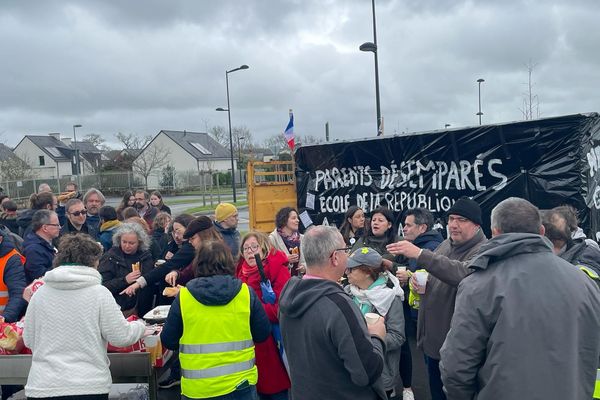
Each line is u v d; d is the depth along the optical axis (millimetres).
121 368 3709
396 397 4770
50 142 70312
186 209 29391
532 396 2189
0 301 4574
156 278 5082
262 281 4008
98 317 3102
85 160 67875
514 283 2301
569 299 2258
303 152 8664
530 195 5906
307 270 2678
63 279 3043
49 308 3061
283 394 3961
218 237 5125
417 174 7004
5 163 39938
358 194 7816
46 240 5199
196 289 3043
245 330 3121
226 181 54219
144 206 9445
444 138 6656
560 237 3492
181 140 69188
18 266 4637
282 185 9109
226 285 3080
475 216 3551
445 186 6691
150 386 3791
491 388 2275
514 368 2221
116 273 5223
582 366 2277
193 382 3035
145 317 4344
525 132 5938
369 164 7648
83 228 7438
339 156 8047
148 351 3748
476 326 2328
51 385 2977
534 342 2221
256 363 3916
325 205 8336
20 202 34594
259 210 9086
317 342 2439
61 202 9102
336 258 2613
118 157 55781
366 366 2342
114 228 6508
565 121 5641
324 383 2449
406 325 4922
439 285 3621
